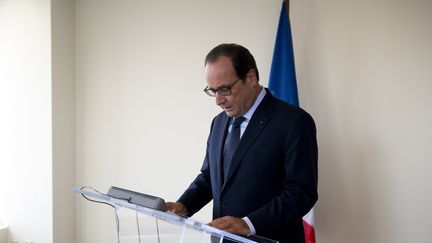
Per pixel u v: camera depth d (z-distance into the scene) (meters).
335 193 2.05
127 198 0.95
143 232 0.97
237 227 0.88
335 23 2.04
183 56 2.23
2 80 2.17
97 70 2.31
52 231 2.12
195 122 2.23
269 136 1.16
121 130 2.30
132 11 2.27
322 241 2.07
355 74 2.02
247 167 1.16
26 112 2.14
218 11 2.19
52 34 2.11
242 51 1.14
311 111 2.07
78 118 2.33
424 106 1.98
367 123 2.02
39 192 2.13
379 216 2.01
